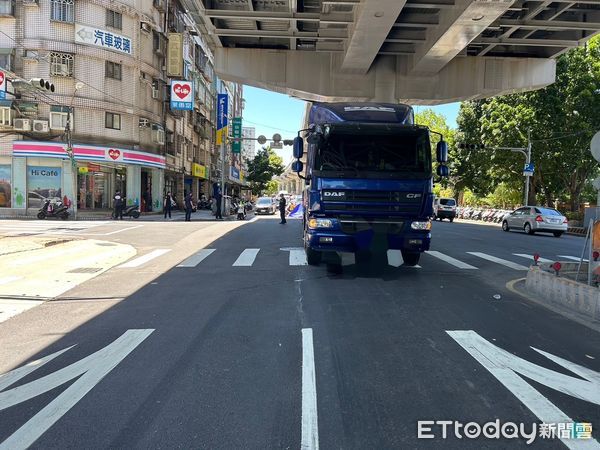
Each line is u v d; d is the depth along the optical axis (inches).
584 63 1320.1
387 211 391.5
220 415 159.8
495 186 2028.8
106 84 1277.1
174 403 169.0
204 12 600.4
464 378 190.4
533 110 1373.0
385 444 141.4
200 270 453.1
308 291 352.8
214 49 762.8
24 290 366.3
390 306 307.7
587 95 1291.8
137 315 291.1
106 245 645.3
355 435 146.6
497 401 169.9
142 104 1391.5
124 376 194.2
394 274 431.2
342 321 271.7
